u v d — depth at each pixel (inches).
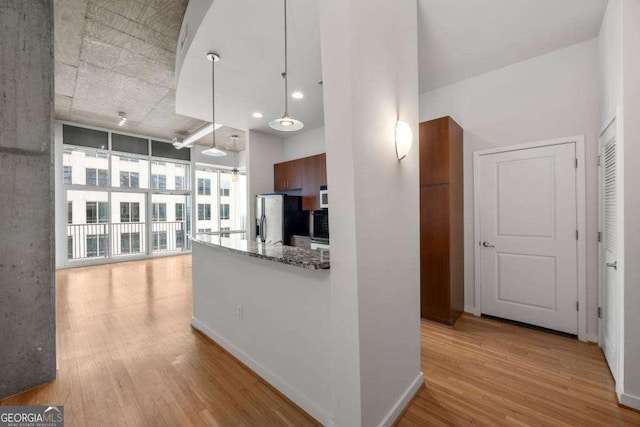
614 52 76.3
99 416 65.7
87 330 113.3
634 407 66.3
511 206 119.1
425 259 123.8
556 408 67.7
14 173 72.7
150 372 83.7
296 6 81.7
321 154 185.0
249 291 85.2
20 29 72.8
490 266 125.0
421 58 113.0
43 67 76.5
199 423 63.7
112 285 181.6
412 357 73.0
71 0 100.1
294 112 170.2
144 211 284.7
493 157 123.1
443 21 91.2
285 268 72.3
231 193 347.3
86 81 161.2
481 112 125.8
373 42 59.3
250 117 178.9
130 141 268.5
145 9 106.1
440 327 115.9
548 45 104.8
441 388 75.9
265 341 79.6
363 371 54.2
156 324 119.8
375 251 58.5
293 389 70.5
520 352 95.0
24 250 74.7
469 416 65.5
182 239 313.7
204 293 110.3
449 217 117.1
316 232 191.8
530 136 114.0
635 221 66.2
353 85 52.6
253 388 76.3
